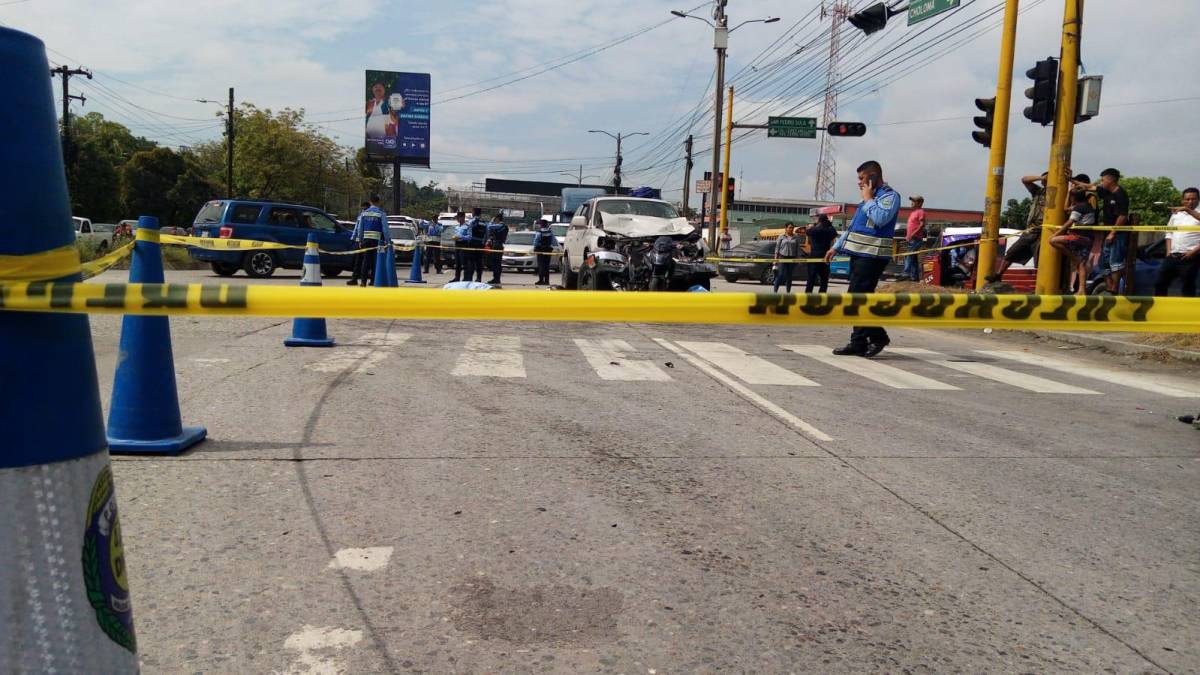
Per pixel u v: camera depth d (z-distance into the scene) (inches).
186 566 125.6
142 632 106.3
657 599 120.3
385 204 4906.5
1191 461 207.0
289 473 170.1
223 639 105.4
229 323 392.5
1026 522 158.2
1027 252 546.6
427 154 2390.5
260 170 2030.0
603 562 132.3
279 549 132.7
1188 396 301.1
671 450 199.5
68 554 57.8
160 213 2101.4
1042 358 398.0
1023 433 232.4
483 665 101.6
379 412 225.8
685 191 1743.4
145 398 179.9
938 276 725.9
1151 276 480.7
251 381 259.8
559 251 773.9
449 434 205.8
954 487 178.4
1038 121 479.8
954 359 383.9
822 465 191.5
